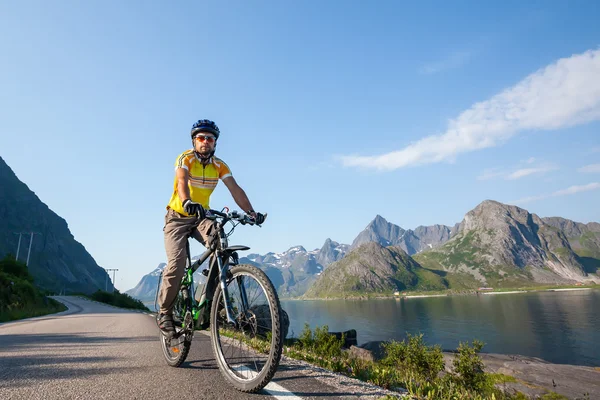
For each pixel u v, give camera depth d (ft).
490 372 64.34
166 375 10.33
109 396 8.32
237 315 9.00
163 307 11.34
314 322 615.57
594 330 442.50
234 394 8.30
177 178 10.89
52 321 45.42
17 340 20.89
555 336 422.00
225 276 9.62
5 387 9.16
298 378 9.75
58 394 8.52
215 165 11.82
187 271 11.18
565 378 62.28
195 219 11.21
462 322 587.27
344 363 15.33
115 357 13.67
